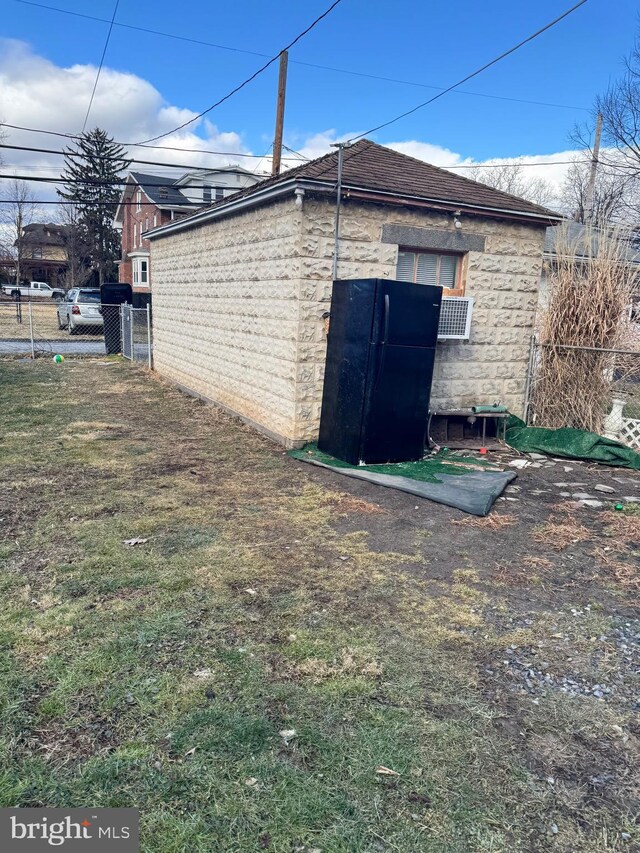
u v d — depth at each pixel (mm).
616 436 8016
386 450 6621
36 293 44656
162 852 1845
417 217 7328
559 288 8344
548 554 4355
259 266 7863
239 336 8727
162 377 13250
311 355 7051
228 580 3723
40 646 2924
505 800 2105
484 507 5199
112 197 45594
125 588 3566
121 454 6863
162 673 2744
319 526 4746
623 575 4031
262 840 1901
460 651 3045
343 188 6668
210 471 6250
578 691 2760
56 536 4352
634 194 23812
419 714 2535
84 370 14500
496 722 2514
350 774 2184
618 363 8086
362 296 6328
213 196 31250
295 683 2709
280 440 7512
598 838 1960
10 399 10273
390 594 3633
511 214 7785
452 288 7980
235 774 2162
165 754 2246
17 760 2189
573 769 2270
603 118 22969
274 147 14508
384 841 1914
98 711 2471
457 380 8031
